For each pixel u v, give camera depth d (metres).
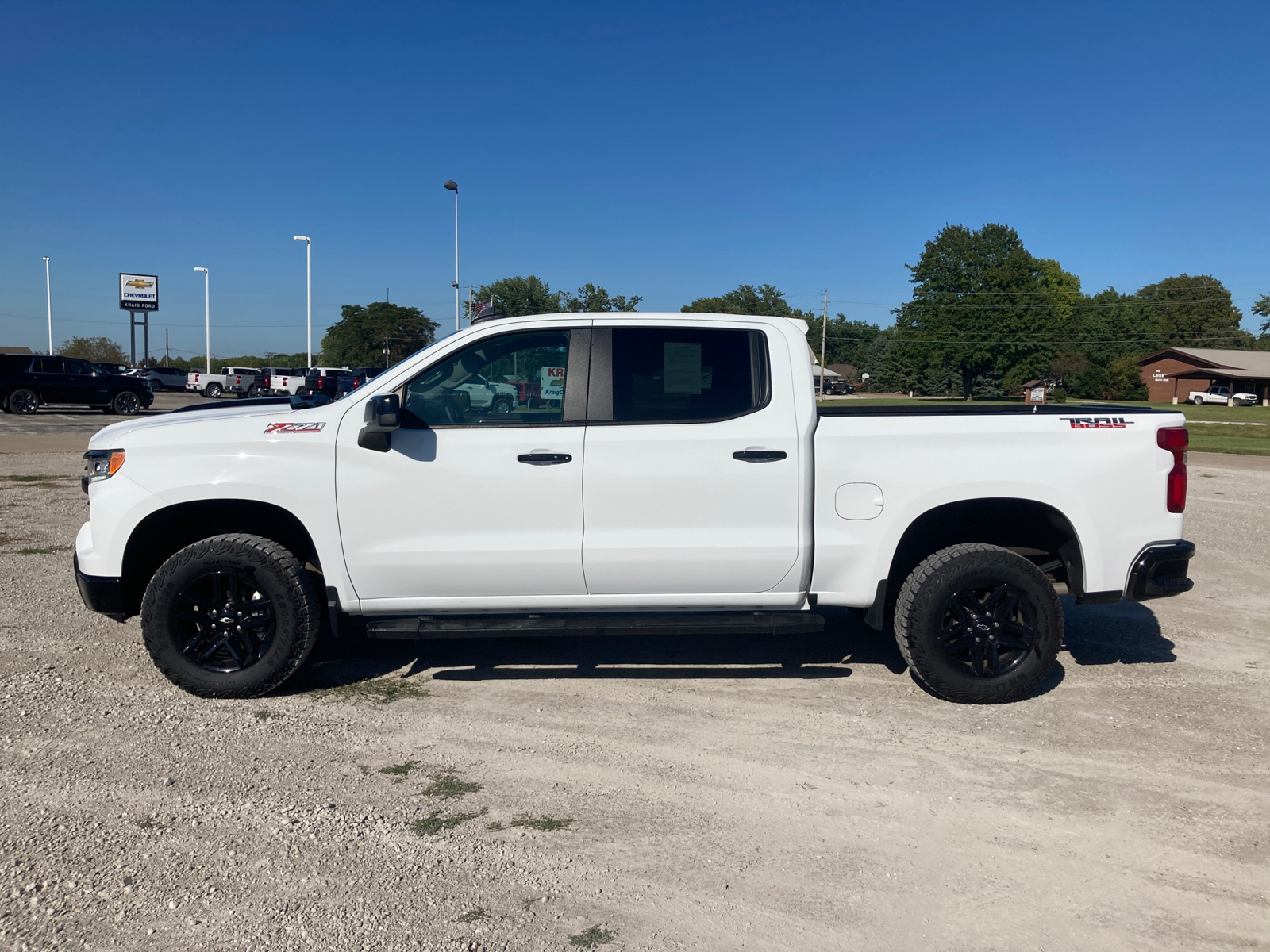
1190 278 114.06
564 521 4.21
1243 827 3.21
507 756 3.74
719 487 4.22
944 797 3.42
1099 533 4.32
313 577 4.43
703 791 3.45
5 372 26.78
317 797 3.35
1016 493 4.28
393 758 3.71
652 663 4.99
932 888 2.81
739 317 4.41
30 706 4.19
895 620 4.45
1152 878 2.88
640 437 4.20
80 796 3.33
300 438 4.17
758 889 2.79
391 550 4.20
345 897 2.71
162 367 56.34
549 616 4.37
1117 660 5.10
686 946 2.50
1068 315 94.69
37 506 10.03
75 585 6.47
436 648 5.23
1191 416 46.66
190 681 4.26
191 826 3.12
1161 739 3.97
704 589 4.31
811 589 4.36
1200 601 6.54
